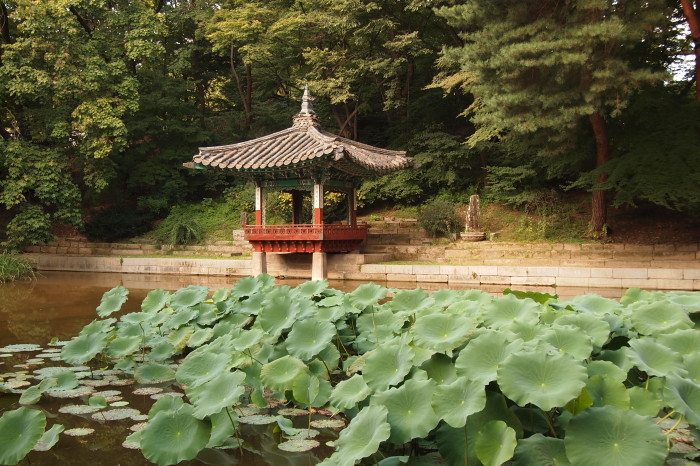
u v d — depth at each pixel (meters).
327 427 3.55
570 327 3.19
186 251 19.61
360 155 15.75
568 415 2.67
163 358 4.92
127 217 21.25
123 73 18.89
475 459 2.56
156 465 3.01
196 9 24.14
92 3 17.94
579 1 12.11
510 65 12.93
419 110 22.66
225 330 4.85
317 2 20.64
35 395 4.05
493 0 13.29
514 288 13.33
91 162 18.91
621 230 16.95
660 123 14.70
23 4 16.19
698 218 16.16
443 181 21.47
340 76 20.36
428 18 20.72
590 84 13.05
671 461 2.70
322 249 15.27
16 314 8.55
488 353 2.88
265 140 16.05
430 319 3.49
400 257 17.22
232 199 22.75
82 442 3.33
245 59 21.20
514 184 20.20
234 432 3.27
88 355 4.50
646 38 13.59
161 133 23.34
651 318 3.64
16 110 19.55
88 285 13.37
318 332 3.96
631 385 3.46
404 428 2.62
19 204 18.42
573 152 16.48
